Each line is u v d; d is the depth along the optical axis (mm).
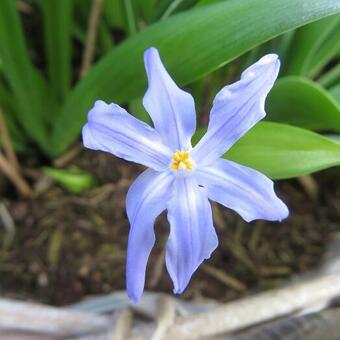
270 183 61
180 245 61
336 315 93
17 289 115
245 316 91
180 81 77
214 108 61
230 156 72
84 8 116
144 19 111
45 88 117
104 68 85
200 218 62
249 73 59
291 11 66
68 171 121
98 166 122
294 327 91
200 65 73
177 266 61
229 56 70
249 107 60
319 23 90
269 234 120
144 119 99
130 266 59
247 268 117
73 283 115
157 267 115
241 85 60
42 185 121
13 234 118
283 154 70
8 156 115
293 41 95
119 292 106
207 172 64
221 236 119
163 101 61
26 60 101
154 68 59
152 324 93
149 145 62
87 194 121
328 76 103
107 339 91
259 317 91
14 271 115
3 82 117
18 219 119
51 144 117
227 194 62
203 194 63
